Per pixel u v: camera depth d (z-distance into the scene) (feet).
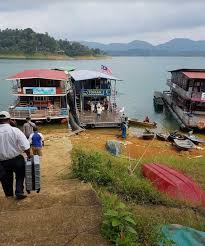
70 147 64.28
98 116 122.72
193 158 81.00
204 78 134.62
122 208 19.12
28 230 18.01
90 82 133.08
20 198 22.16
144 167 45.78
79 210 20.17
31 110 116.67
